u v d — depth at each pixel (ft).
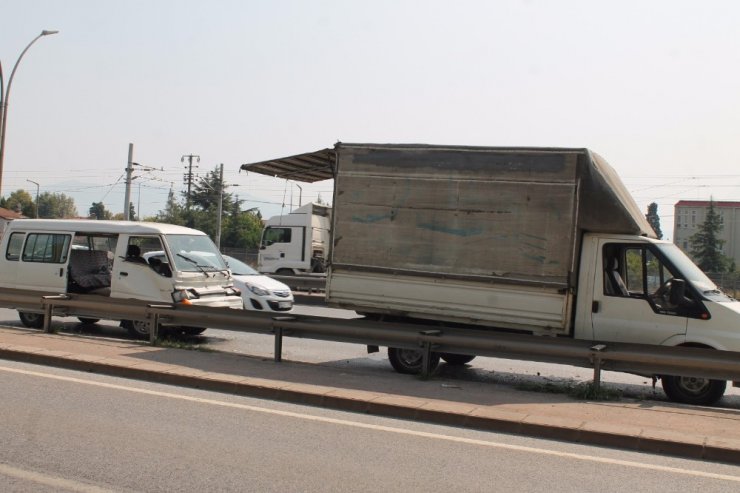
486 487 18.38
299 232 96.27
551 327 32.96
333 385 29.91
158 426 23.52
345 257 36.55
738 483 19.43
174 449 20.94
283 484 18.11
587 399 29.66
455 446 22.34
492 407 26.68
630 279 32.86
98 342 39.96
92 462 19.52
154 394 28.50
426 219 35.12
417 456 21.04
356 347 48.14
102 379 31.30
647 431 23.45
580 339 32.24
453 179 34.71
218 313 38.99
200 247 48.44
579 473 19.94
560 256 32.81
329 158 39.99
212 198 276.21
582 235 33.50
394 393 28.84
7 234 50.90
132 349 37.78
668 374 29.71
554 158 33.09
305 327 36.11
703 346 31.50
